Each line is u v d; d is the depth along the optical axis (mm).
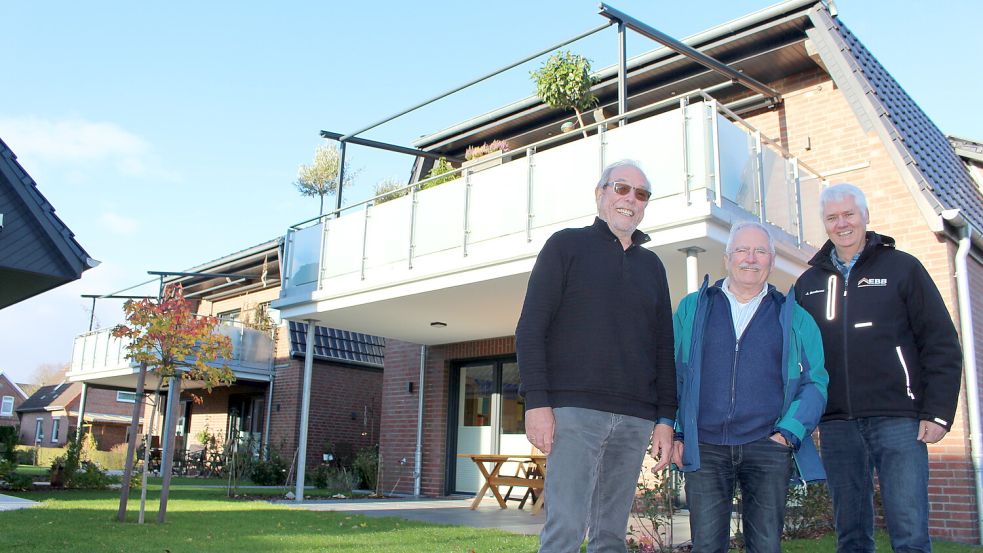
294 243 11273
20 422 41281
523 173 8156
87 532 6332
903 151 8531
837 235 3488
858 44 10164
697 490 3082
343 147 11555
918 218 8367
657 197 6891
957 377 3135
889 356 3266
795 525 6742
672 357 3084
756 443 3000
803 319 3111
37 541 5688
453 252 8742
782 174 7918
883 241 3424
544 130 12750
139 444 20797
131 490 12141
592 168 7488
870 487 3365
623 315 2877
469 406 12422
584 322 2838
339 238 10430
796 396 3027
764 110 10211
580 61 10430
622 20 8000
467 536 6500
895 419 3199
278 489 13172
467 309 9969
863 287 3391
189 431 20922
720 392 3078
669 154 6891
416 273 9008
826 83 9680
